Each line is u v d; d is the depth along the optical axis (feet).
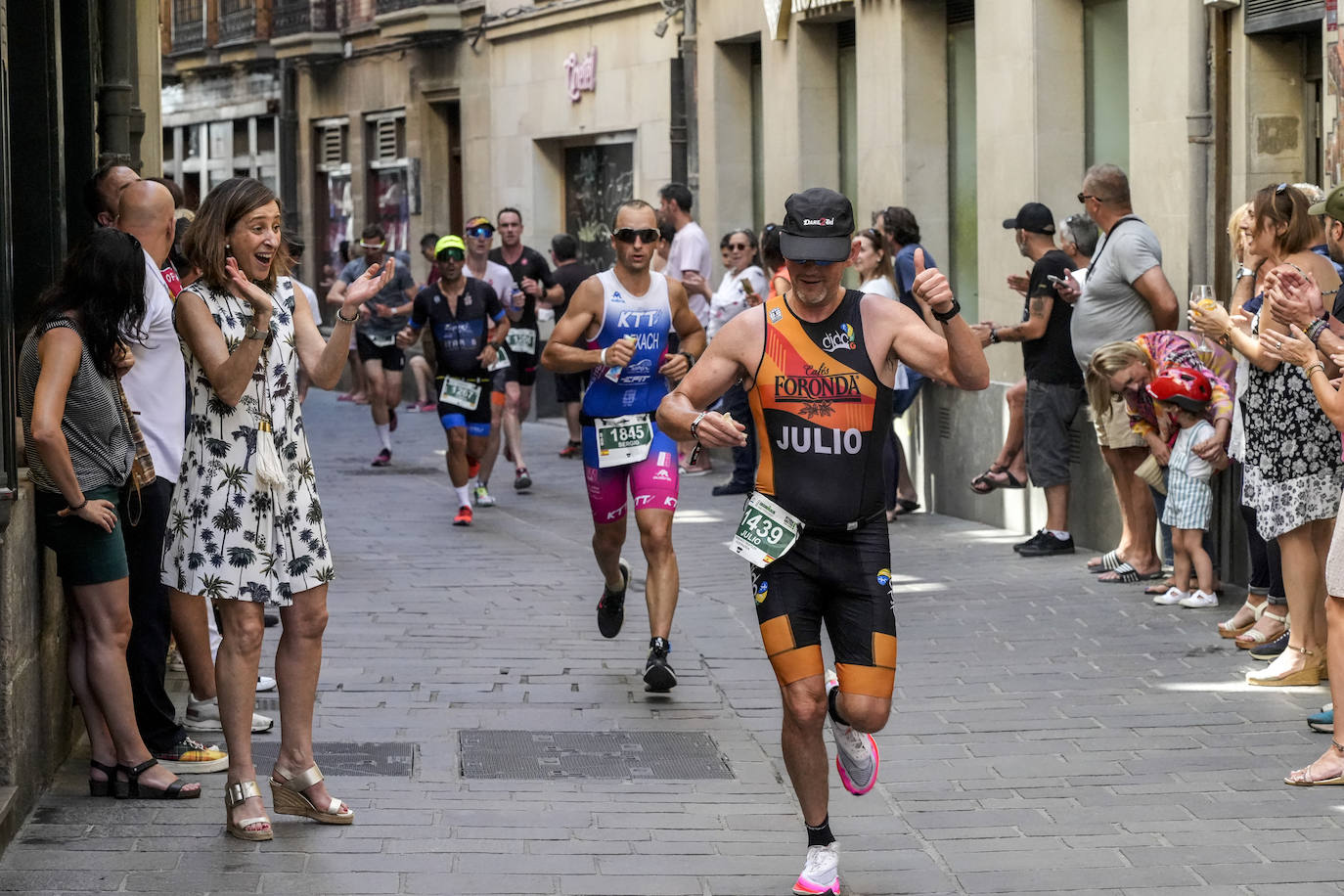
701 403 23.43
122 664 27.22
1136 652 37.65
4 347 24.73
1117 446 44.50
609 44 93.81
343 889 23.47
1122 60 56.70
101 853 24.70
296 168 136.26
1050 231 49.19
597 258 99.60
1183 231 50.31
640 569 49.14
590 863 24.80
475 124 110.32
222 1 142.00
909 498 59.21
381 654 38.04
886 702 23.13
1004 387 55.26
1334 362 29.35
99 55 46.06
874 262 54.90
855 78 74.59
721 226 82.89
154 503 28.66
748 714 33.55
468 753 30.53
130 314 26.53
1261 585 37.99
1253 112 47.91
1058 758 30.09
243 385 24.80
